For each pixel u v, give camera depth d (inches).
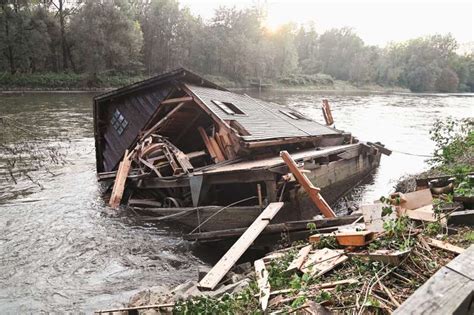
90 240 348.8
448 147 463.8
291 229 302.2
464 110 1662.2
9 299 250.8
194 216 381.1
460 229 207.0
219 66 2721.5
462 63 4210.1
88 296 256.4
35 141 645.3
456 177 262.8
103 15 1973.4
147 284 274.8
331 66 4281.5
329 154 483.5
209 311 176.1
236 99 626.5
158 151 469.4
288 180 350.3
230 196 448.1
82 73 2065.7
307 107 1598.2
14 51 1823.3
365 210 256.5
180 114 538.0
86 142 788.0
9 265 297.0
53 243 339.9
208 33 2659.9
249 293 182.9
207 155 517.3
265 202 356.5
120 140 576.7
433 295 103.7
